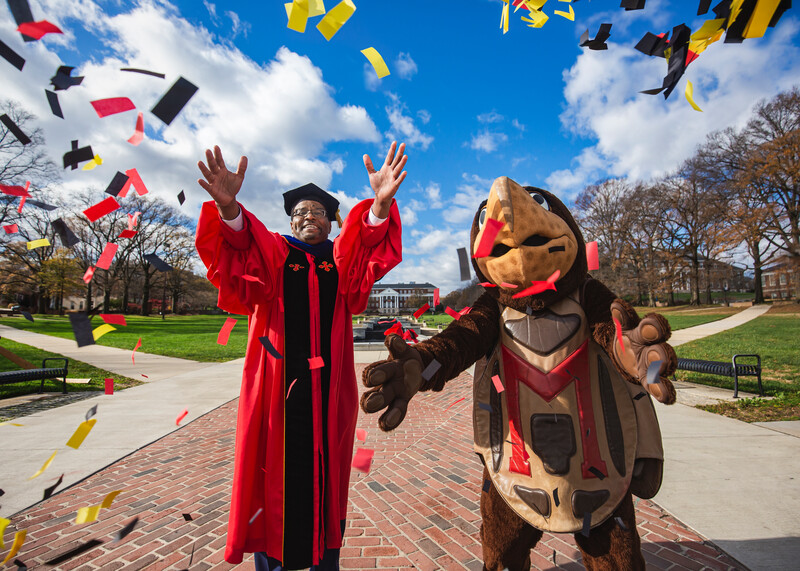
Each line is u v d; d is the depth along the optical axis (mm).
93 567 2533
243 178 1785
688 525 2887
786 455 4117
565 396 1774
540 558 2623
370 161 1986
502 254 1839
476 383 2021
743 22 1107
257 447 1862
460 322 1948
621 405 1756
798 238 26625
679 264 36156
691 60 1223
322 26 1268
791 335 15672
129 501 3416
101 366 10969
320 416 1911
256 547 1798
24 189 1629
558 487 1721
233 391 7965
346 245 2051
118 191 1600
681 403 6383
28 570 2486
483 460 1948
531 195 1958
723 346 13180
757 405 6152
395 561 2604
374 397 1473
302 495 1811
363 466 1809
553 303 1883
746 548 2619
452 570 2510
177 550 2719
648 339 1420
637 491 1733
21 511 3203
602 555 1715
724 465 3887
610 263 37719
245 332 26656
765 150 25453
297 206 2281
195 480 3846
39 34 1068
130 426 5559
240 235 1828
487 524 1951
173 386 8516
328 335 2061
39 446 4668
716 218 30281
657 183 35969
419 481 3879
